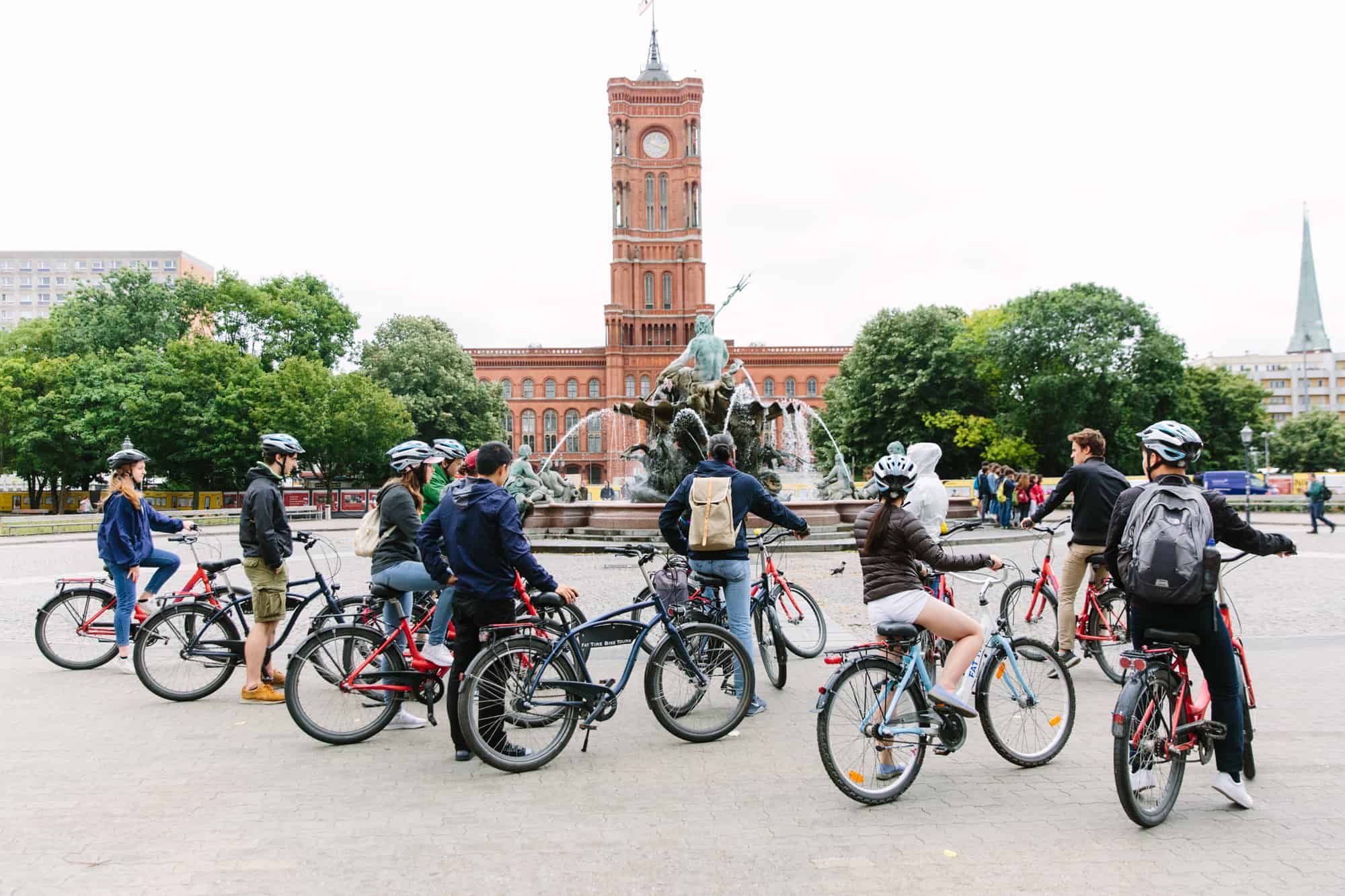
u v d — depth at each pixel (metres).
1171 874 4.25
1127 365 52.78
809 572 15.79
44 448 55.59
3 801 5.38
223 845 4.70
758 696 7.85
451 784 5.71
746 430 22.38
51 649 9.12
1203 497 5.06
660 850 4.60
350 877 4.30
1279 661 8.79
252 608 7.88
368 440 55.22
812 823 4.97
